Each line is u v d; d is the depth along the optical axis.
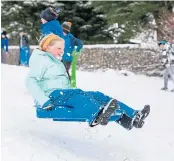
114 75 17.42
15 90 10.69
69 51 10.12
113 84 13.80
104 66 22.64
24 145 5.44
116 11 23.66
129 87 13.32
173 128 7.92
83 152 5.78
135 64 21.91
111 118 5.35
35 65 5.42
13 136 5.76
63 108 5.24
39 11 31.09
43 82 5.46
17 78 13.29
